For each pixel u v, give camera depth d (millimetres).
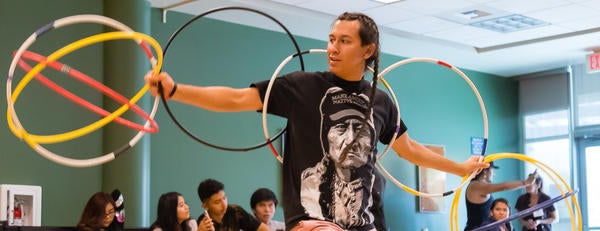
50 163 8406
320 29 10812
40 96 8359
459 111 13273
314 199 2916
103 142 8734
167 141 9555
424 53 12344
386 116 3213
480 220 9922
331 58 3023
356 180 2977
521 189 14133
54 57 2965
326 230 2789
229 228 7348
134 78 8734
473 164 3748
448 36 11672
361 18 3027
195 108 9867
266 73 10648
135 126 3162
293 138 2994
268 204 8047
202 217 7367
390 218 11961
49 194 8367
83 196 8609
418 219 12375
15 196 7926
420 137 12562
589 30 11438
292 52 11008
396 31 11242
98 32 8859
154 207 9383
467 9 10305
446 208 12805
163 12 9641
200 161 9859
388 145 3352
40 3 8438
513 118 14234
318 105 2986
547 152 13945
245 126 10359
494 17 10711
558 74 13875
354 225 2941
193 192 9758
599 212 13461
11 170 8078
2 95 8070
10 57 8141
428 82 12812
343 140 2967
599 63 12555
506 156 4883
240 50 10398
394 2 9922
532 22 11016
